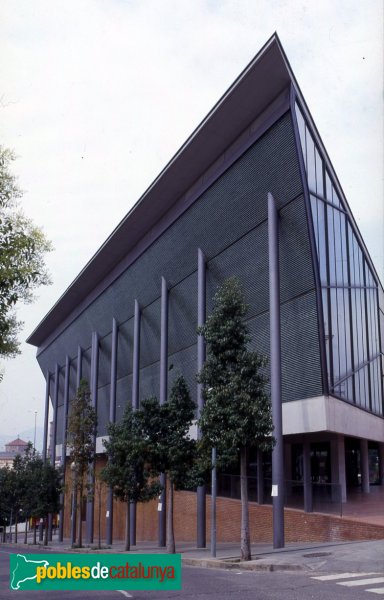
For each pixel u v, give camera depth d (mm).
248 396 19000
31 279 11930
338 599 11242
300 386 26266
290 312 26953
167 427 25859
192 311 34938
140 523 42906
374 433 36344
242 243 29266
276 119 25375
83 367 58188
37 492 49625
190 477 24719
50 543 52500
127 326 45812
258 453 28172
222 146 29734
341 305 30156
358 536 21953
